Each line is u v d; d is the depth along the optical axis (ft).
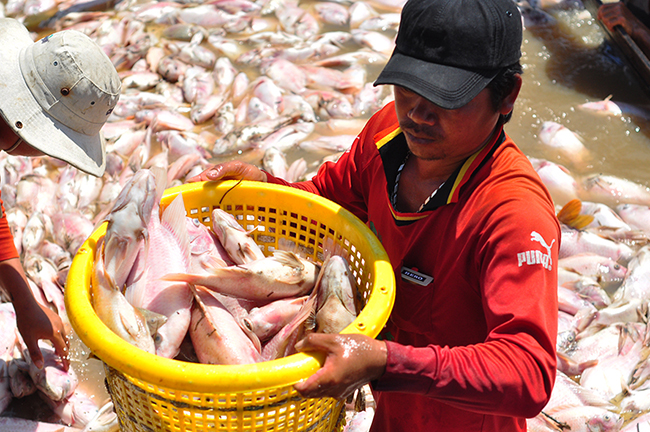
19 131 5.56
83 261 4.85
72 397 8.35
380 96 15.23
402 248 5.22
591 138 14.33
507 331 4.18
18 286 7.36
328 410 4.83
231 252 6.04
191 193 6.04
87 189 11.75
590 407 8.12
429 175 5.14
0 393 8.00
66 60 5.57
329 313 5.05
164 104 14.73
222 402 4.15
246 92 14.89
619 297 10.30
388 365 3.98
